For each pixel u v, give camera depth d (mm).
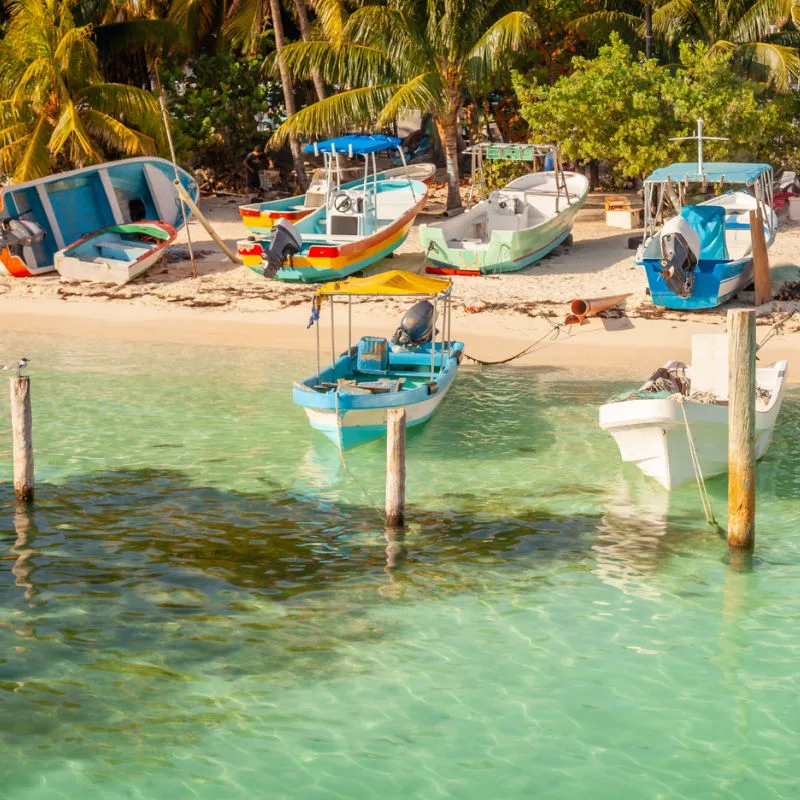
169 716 9992
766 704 10211
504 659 11031
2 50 32469
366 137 29984
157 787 8977
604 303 25125
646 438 15383
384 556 13570
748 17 33312
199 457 17219
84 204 32219
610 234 32688
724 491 15883
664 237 23688
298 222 29875
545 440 18047
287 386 21344
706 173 25875
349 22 31750
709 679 10656
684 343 23531
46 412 19516
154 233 30703
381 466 16984
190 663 10922
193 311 27281
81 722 9875
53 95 32625
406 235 30609
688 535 14180
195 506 15180
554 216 29188
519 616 11961
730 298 25703
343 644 11336
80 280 29844
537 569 13180
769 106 31047
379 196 32219
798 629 11641
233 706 10164
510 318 25578
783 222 32656
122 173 32688
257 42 40219
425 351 20641
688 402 14922
